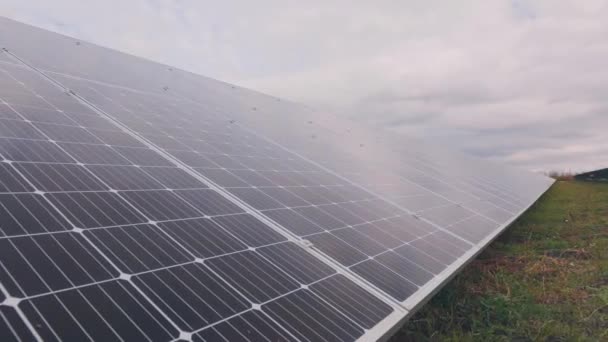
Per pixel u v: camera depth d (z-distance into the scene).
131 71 16.52
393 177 15.34
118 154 7.67
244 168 9.88
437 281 7.37
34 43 14.17
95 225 5.23
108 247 4.93
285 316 4.98
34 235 4.58
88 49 17.19
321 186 10.80
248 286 5.30
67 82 11.13
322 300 5.59
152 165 7.82
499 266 12.40
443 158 29.30
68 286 4.07
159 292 4.54
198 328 4.25
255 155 11.45
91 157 7.08
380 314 5.71
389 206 11.12
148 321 4.07
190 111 13.73
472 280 11.13
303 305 5.34
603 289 10.39
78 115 8.84
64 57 13.99
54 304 3.79
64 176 6.10
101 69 14.45
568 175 53.34
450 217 12.15
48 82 10.45
